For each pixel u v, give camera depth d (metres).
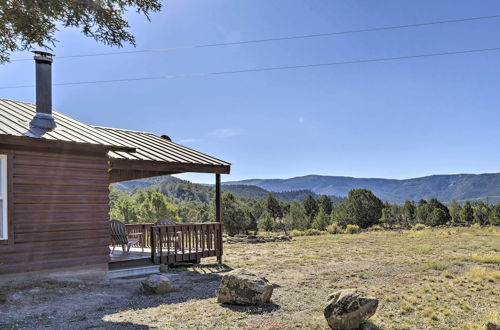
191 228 11.30
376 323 5.68
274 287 8.33
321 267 11.16
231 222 27.44
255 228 28.50
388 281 8.97
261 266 11.42
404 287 8.27
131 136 12.97
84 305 6.65
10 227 7.58
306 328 5.40
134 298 7.25
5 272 7.45
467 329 5.45
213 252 11.81
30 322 5.61
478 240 19.06
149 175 12.73
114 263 9.39
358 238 22.19
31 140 7.72
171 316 5.99
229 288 6.77
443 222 35.91
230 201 28.33
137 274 9.65
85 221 8.73
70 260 8.40
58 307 6.46
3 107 9.84
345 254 14.28
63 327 5.37
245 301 6.65
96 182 9.02
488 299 7.18
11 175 7.67
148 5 8.48
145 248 12.60
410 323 5.73
